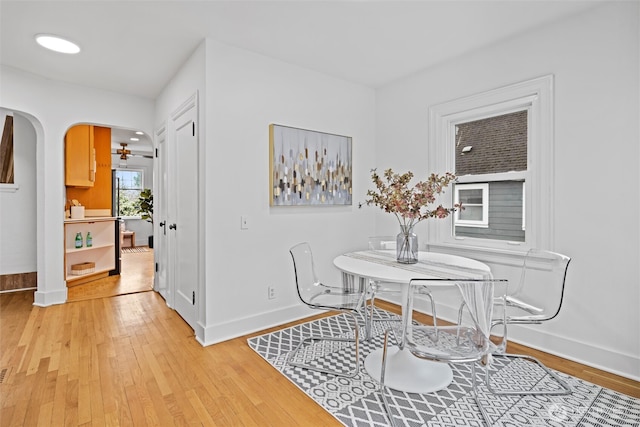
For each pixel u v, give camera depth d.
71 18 2.29
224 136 2.65
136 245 8.34
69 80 3.42
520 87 2.56
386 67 3.18
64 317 3.14
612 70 2.12
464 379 2.09
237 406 1.81
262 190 2.90
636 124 2.04
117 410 1.76
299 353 2.44
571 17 2.30
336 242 3.46
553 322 2.42
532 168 2.54
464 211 3.05
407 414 1.75
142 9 2.19
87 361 2.28
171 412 1.76
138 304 3.58
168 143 3.49
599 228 2.20
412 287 1.66
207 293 2.58
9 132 4.02
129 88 3.65
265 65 2.90
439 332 1.68
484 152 2.89
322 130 3.31
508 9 2.22
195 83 2.74
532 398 1.88
